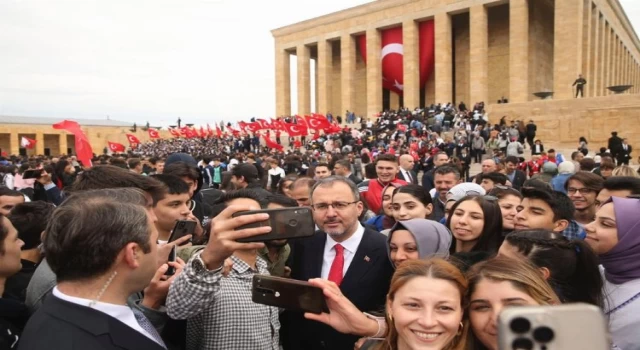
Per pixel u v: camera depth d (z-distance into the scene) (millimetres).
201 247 3961
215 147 46875
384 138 31375
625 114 27641
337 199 4004
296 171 18484
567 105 30047
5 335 3205
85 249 2201
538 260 3352
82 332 2115
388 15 49281
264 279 2729
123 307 2342
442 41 45219
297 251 4418
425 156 24109
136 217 2389
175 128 65812
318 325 3932
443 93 45125
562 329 1217
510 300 2350
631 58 71688
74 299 2219
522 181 12797
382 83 51875
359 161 20125
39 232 4508
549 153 17438
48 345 2037
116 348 2158
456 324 2307
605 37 52312
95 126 76625
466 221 4500
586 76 41969
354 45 53375
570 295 3299
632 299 3459
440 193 7906
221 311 3271
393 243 3820
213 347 3240
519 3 40562
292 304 2684
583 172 6660
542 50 44969
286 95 59750
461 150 25094
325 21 54719
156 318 3154
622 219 3572
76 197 2604
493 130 25703
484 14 42969
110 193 2887
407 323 2307
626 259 3549
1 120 78688
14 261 3604
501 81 45750
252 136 45219
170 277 3230
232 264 3180
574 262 3363
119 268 2328
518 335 1216
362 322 2596
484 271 2492
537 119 31062
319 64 55625
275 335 3590
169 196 4219
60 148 69562
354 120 49438
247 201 4102
